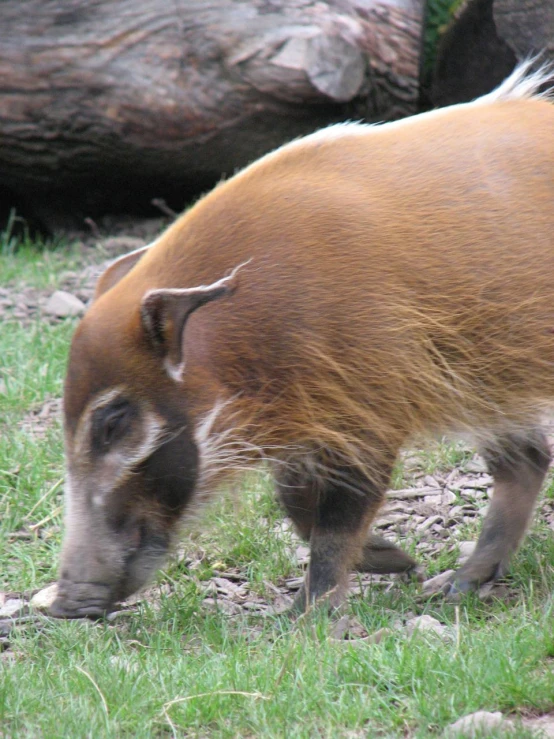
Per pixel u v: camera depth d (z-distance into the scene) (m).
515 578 17.72
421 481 21.89
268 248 15.81
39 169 35.38
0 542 19.97
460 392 16.56
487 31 29.78
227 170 34.75
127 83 33.31
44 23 33.69
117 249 35.44
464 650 14.37
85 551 15.40
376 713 13.04
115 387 15.29
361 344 15.77
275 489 17.73
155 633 16.39
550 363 16.91
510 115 17.33
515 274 16.34
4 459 22.48
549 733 12.36
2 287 32.75
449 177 16.39
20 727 13.34
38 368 26.45
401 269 15.88
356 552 16.72
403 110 33.75
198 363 15.59
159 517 15.80
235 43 32.50
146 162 34.62
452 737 12.16
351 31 32.00
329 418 16.03
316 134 16.98
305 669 14.09
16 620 17.16
